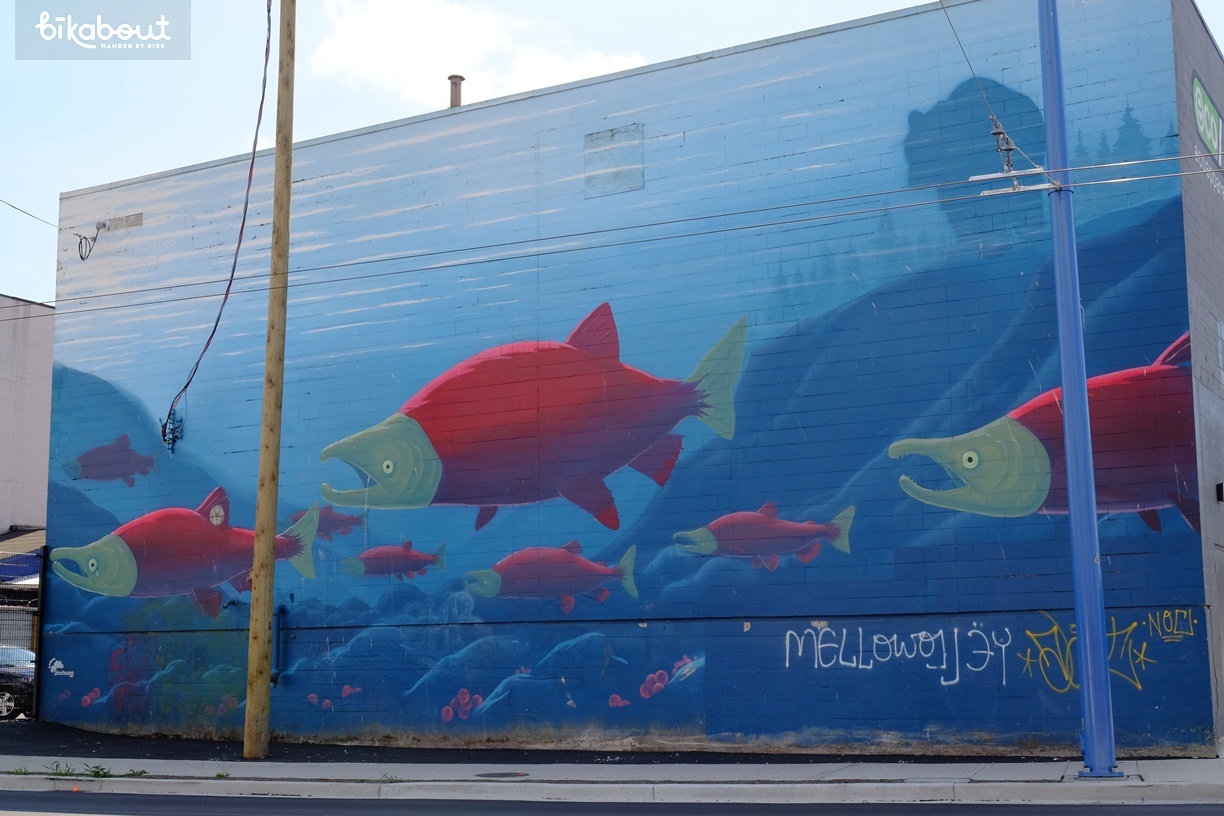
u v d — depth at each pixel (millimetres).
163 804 12695
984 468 15672
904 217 16484
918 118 16547
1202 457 15000
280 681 19688
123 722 21094
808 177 17094
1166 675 14484
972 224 16094
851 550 16250
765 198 17328
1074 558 12617
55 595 22203
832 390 16609
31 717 22094
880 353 16391
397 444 19375
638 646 17328
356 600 19359
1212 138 16844
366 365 19781
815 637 16328
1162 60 15328
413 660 18812
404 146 19984
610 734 17312
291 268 20578
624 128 18391
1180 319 14867
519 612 18156
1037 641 15180
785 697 16375
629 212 18188
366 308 19922
